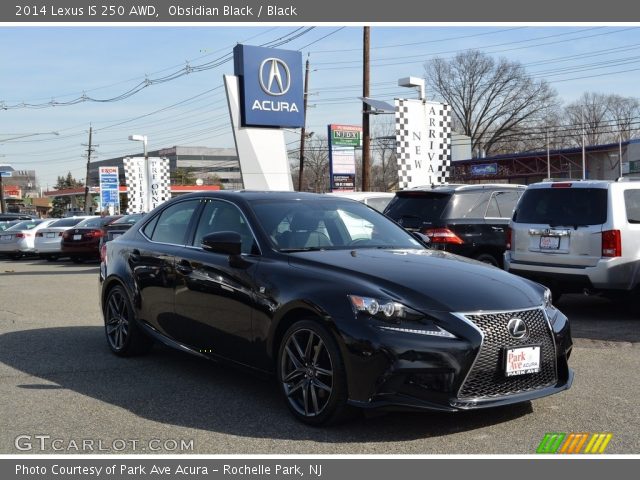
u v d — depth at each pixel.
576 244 8.34
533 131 76.88
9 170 73.06
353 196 12.80
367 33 24.39
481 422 4.73
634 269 8.15
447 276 4.74
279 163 21.33
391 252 5.40
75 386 5.80
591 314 9.09
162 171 32.53
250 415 4.96
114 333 7.04
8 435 4.63
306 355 4.70
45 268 19.59
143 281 6.45
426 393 4.26
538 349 4.57
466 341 4.29
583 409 5.00
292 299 4.77
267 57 20.91
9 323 9.10
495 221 10.47
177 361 6.70
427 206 10.38
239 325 5.27
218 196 6.10
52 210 101.19
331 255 5.15
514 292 4.70
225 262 5.48
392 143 68.31
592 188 8.36
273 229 5.49
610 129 81.44
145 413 5.04
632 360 6.50
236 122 20.73
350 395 4.39
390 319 4.33
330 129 31.95
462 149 72.94
